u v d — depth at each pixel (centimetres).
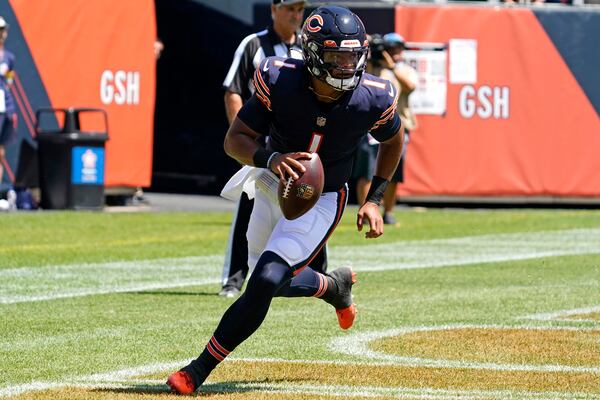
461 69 6938
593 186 7094
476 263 4362
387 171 2192
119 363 2384
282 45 3247
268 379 2209
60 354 2481
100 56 6397
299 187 2014
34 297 3372
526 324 2914
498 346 2583
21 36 6109
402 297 3434
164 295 3434
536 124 7038
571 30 7044
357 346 2588
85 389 2088
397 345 2594
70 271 4009
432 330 2811
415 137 6925
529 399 2031
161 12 8338
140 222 5772
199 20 8212
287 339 2681
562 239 5325
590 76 7075
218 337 2036
